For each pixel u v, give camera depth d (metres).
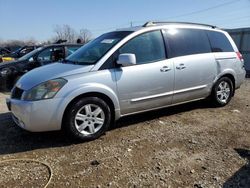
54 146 4.80
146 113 6.40
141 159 4.32
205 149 4.65
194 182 3.71
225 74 6.78
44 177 3.87
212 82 6.55
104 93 4.99
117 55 5.20
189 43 6.16
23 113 4.66
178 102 6.05
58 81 4.71
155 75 5.52
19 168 4.11
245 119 6.14
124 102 5.25
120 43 5.29
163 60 5.68
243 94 8.70
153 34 5.69
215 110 6.71
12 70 9.84
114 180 3.77
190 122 5.89
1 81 9.78
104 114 5.04
